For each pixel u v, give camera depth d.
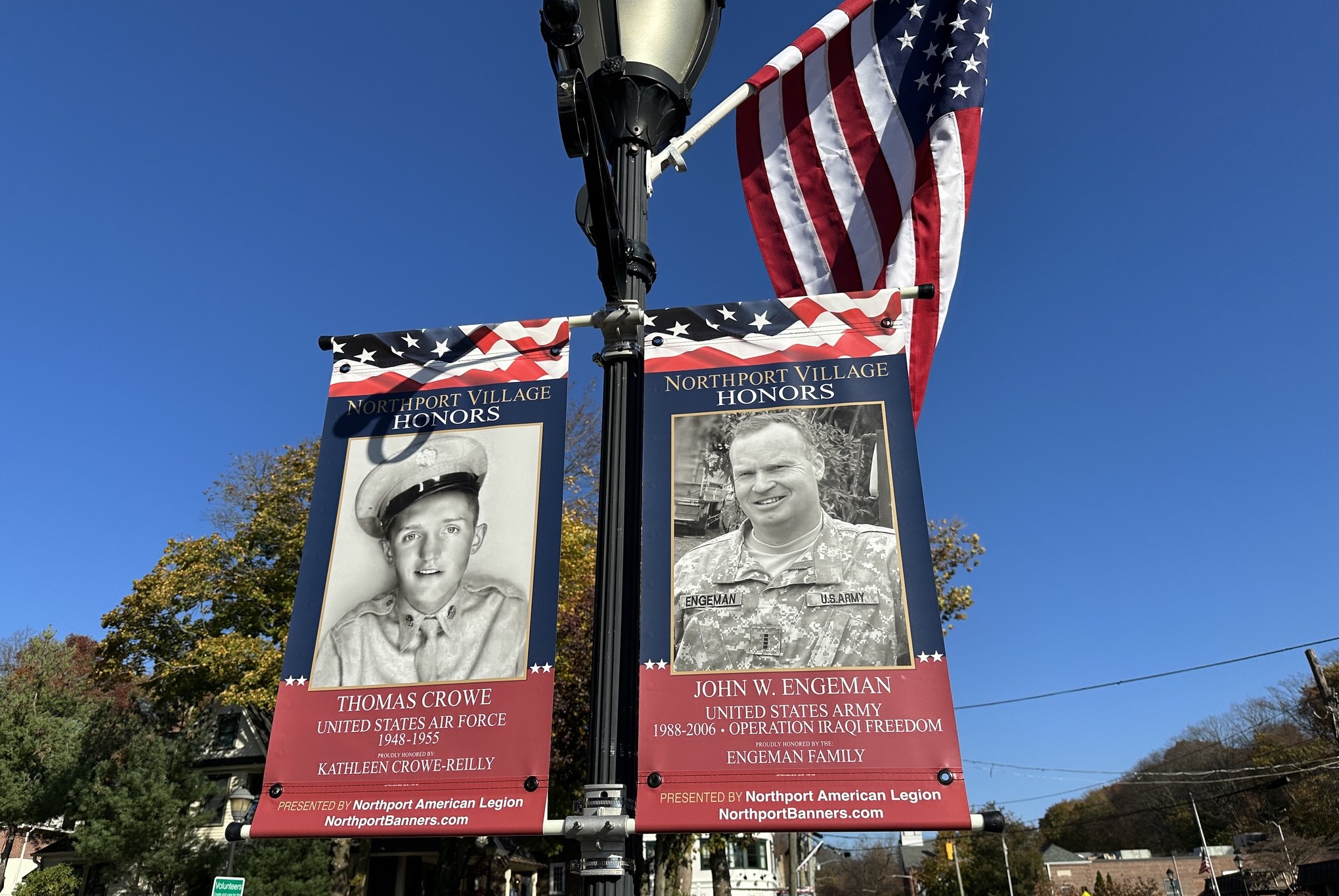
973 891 56.41
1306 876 34.75
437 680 4.30
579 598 21.20
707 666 4.12
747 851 46.62
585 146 3.57
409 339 5.19
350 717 4.27
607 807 3.65
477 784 4.04
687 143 5.61
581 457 24.03
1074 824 88.88
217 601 22.05
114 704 25.64
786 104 7.52
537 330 5.11
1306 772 43.84
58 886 27.59
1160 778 74.88
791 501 4.47
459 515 4.68
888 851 101.50
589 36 5.20
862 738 3.90
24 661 37.28
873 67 7.62
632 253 4.70
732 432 4.66
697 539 4.43
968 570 22.30
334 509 4.79
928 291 4.93
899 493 4.44
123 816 20.11
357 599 4.55
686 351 4.89
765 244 7.23
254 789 26.52
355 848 24.59
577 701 20.78
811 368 4.80
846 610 4.19
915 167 7.25
